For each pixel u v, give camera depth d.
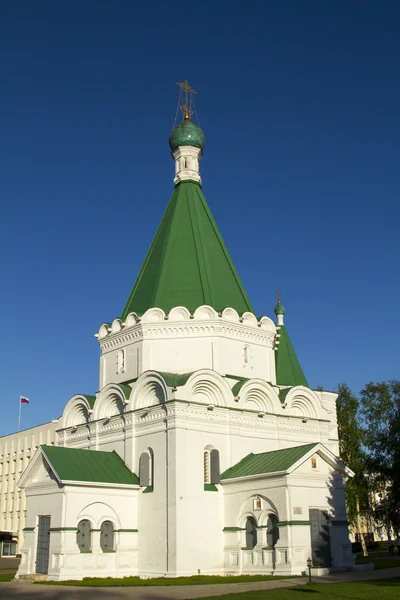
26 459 94.69
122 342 52.12
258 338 52.12
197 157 60.66
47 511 43.00
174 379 45.62
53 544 41.22
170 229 55.12
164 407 44.53
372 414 69.25
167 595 29.52
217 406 45.72
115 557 42.62
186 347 49.12
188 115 62.97
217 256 54.41
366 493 65.75
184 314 49.53
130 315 51.44
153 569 42.16
